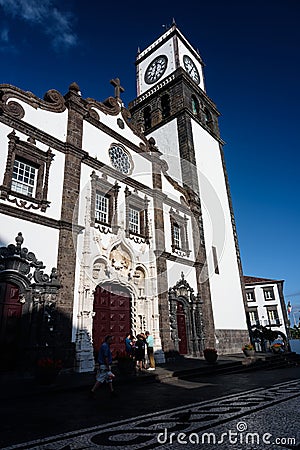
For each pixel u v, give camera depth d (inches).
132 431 196.1
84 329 478.3
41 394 322.3
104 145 655.8
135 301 609.0
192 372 502.9
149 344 520.1
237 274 1016.9
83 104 634.2
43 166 517.3
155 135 1131.9
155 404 283.3
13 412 254.7
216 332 812.0
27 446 171.6
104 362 319.9
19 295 433.4
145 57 1373.0
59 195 527.2
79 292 497.7
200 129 1124.5
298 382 416.8
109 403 289.3
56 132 564.4
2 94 490.6
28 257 448.8
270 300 1669.5
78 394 333.4
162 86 1181.1
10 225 444.5
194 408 261.6
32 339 418.6
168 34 1298.0
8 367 401.4
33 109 536.1
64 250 494.0
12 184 480.7
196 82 1286.9
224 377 489.1
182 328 716.0
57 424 218.1
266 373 552.1
